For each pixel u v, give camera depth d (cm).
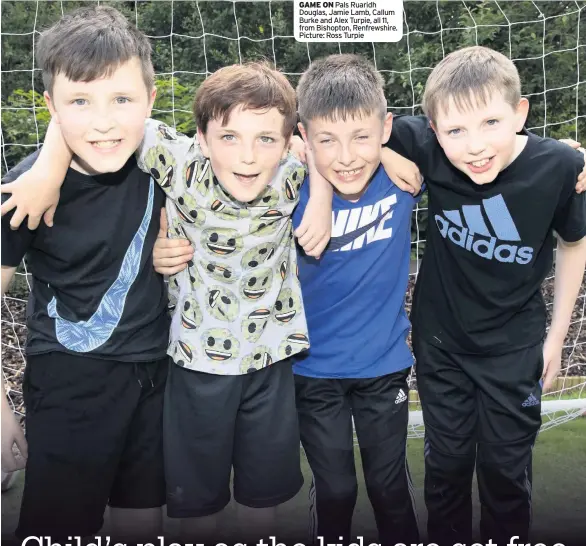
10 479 220
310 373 174
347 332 173
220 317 160
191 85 358
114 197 157
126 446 170
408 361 177
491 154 156
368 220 170
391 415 174
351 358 173
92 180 155
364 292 172
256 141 148
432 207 174
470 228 169
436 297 178
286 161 161
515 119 159
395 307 175
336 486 171
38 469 160
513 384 173
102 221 157
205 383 162
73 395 159
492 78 154
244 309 160
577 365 314
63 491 162
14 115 347
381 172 171
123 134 147
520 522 182
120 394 161
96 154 147
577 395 290
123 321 160
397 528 176
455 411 179
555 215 170
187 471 167
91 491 164
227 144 149
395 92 379
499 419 176
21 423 266
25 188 149
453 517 184
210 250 158
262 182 152
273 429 166
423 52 374
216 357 160
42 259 162
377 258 171
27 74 377
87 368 158
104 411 161
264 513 180
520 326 175
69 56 143
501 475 177
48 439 160
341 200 169
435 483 182
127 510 179
